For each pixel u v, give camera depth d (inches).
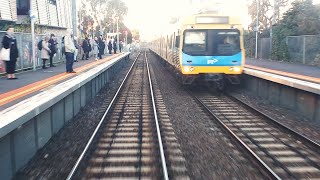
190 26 692.1
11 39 569.0
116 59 1197.1
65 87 461.4
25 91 441.7
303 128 439.5
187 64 692.1
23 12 1194.6
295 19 1274.6
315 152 340.8
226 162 309.7
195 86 824.3
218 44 692.1
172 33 892.0
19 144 297.0
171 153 334.0
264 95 665.6
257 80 701.9
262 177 275.4
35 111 320.5
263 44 1508.4
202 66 692.7
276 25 1381.6
